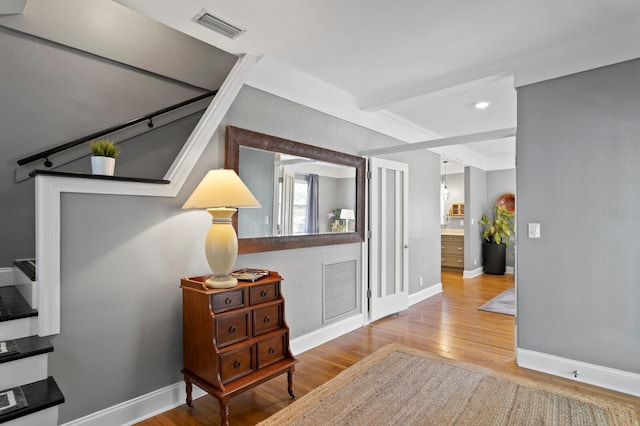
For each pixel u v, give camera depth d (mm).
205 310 2148
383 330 3896
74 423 1961
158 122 3125
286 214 3135
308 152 3314
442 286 6285
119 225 2150
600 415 2131
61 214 1918
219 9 2145
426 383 2576
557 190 2746
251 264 2881
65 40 2652
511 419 2086
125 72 2986
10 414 1479
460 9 2172
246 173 2799
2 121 2389
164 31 3223
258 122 2908
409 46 2650
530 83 2838
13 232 2455
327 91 3480
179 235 2438
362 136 4078
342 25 2344
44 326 1850
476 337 3641
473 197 7289
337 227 3686
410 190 5062
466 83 3154
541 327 2826
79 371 1989
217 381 2092
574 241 2680
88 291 2021
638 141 2430
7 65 2410
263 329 2404
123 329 2162
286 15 2215
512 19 2295
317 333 3445
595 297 2600
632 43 2408
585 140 2625
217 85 3604
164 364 2352
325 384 2596
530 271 2881
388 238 4473
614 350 2518
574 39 2568
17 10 2416
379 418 2119
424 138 5195
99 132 2654
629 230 2471
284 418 2156
